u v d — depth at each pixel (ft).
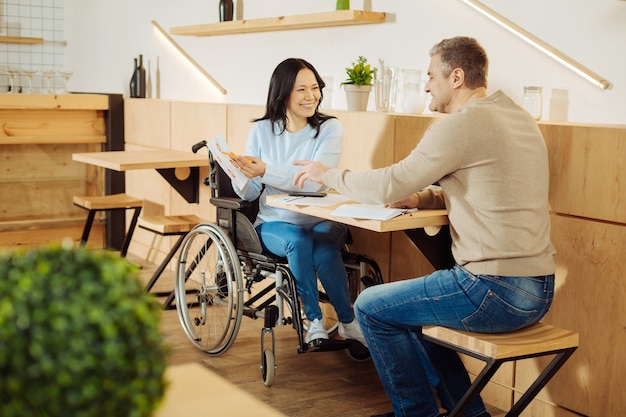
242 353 11.61
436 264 8.98
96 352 2.97
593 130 8.54
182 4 17.65
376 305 8.21
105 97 17.99
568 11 9.77
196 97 17.39
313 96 10.87
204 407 3.93
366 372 10.94
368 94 12.16
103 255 3.30
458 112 7.84
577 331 8.93
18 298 2.96
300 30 14.24
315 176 8.95
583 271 8.80
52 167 17.56
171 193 16.67
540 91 9.83
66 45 24.04
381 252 11.35
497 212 7.60
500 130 7.67
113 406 3.04
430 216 8.45
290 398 9.95
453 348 7.80
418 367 8.39
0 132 16.76
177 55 17.92
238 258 10.87
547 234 7.86
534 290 7.63
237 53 15.96
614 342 8.59
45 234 17.63
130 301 3.13
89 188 18.06
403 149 10.78
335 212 8.70
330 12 12.64
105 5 21.24
